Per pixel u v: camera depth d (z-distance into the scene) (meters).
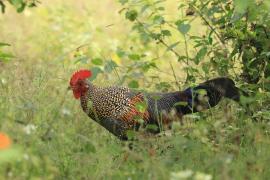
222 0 14.22
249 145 12.28
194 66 17.67
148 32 15.50
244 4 10.84
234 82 14.19
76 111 14.25
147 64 14.42
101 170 11.18
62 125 12.54
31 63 18.67
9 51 20.62
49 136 11.20
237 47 14.30
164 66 20.09
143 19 18.17
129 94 13.66
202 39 14.41
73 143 11.95
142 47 21.31
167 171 10.39
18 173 9.72
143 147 11.81
